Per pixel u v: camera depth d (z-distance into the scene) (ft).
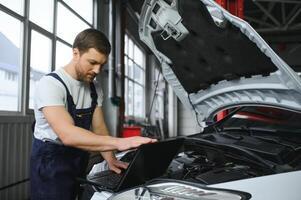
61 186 3.78
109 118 17.28
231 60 4.86
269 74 4.50
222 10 4.01
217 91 5.90
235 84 5.39
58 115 3.52
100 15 19.04
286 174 3.60
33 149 3.91
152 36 5.72
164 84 30.19
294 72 3.90
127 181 3.73
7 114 10.47
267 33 23.62
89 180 4.11
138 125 24.49
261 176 3.59
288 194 3.33
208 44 4.88
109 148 3.43
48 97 3.60
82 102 4.03
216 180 3.67
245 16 23.75
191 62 5.62
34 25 11.96
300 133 5.00
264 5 22.02
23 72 11.35
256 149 4.41
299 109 4.53
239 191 3.29
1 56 10.32
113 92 16.40
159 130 28.84
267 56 4.11
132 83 26.35
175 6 4.71
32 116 11.41
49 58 13.32
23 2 11.32
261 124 5.80
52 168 3.76
